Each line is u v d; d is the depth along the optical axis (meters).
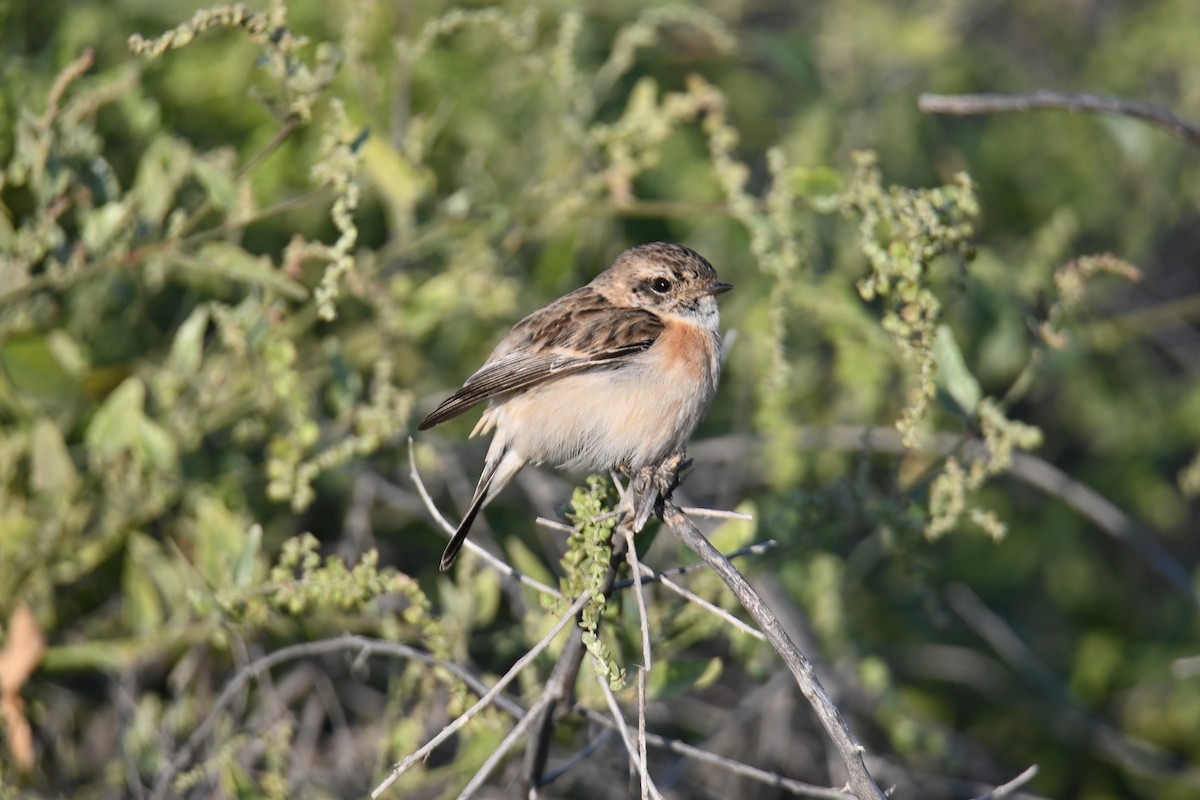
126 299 11.44
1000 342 13.22
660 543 12.20
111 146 12.42
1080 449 15.86
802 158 14.02
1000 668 13.63
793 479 11.97
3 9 11.85
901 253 8.19
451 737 11.32
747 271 13.76
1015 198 15.52
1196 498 16.03
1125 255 15.29
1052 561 14.80
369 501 11.91
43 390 10.24
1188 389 15.77
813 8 16.39
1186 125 8.03
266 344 9.85
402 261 12.25
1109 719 14.16
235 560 9.14
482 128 13.42
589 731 10.23
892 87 14.97
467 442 13.20
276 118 8.93
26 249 9.84
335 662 11.84
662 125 11.16
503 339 10.09
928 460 11.27
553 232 12.65
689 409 10.05
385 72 13.05
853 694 12.70
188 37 8.20
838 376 12.62
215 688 11.39
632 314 10.12
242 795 9.29
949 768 12.73
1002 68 16.27
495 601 9.98
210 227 12.11
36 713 10.58
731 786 12.45
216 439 11.84
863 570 12.87
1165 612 14.80
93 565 10.89
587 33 14.05
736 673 13.25
